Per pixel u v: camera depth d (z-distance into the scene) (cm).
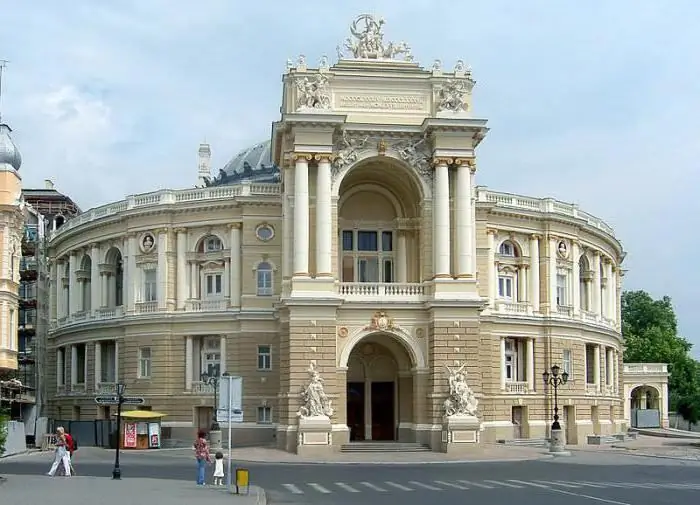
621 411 9969
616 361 9781
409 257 7306
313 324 6438
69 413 8906
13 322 6638
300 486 4150
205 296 8000
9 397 8494
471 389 6456
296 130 6594
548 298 8462
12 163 6706
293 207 6675
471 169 6738
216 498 3412
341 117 6575
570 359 8575
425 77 6856
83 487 3906
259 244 7812
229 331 7769
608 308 9631
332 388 6406
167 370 7894
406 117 6819
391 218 7450
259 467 5388
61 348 9300
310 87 6706
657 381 12100
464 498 3581
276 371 7650
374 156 6744
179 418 7831
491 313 7956
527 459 6056
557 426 6712
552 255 8538
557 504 3316
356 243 7412
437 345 6494
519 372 8306
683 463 5822
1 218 6519
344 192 7369
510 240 8406
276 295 7744
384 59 7012
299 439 6244
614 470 5178
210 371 7888
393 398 7319
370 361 7344
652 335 13575
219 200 7875
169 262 8025
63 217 11606
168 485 4025
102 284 8638
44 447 7219
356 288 6662
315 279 6481
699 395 13325
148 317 7981
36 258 10119
